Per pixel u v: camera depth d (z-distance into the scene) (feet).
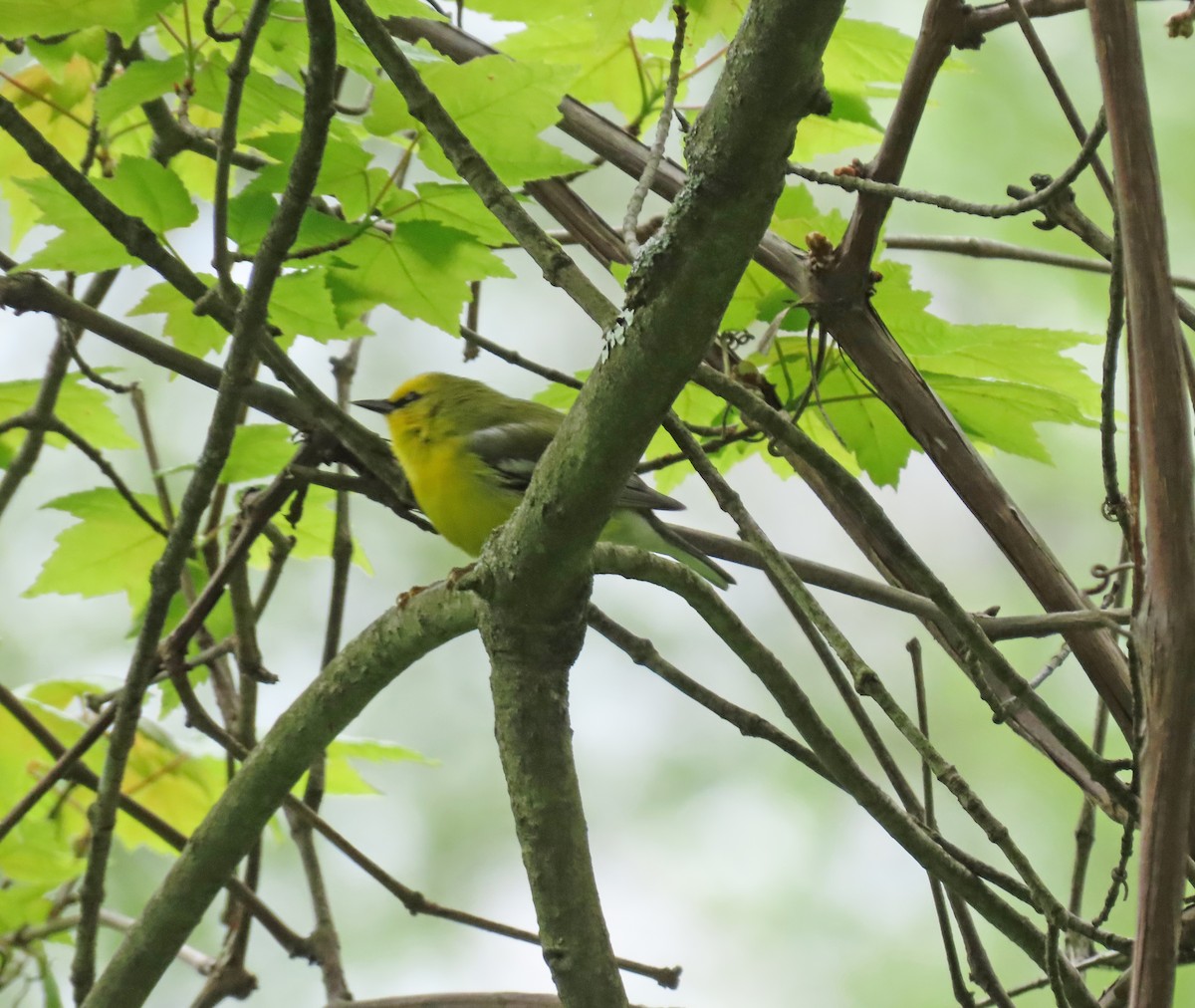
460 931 50.70
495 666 17.90
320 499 29.25
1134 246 15.24
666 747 53.52
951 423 22.34
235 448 26.45
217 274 19.44
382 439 24.43
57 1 19.44
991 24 21.30
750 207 13.17
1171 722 15.02
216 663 29.22
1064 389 24.43
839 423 25.46
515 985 49.49
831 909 48.83
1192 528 15.11
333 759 30.89
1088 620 20.38
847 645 16.81
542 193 26.40
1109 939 18.84
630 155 25.50
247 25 17.19
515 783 18.17
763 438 24.58
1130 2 15.31
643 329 14.11
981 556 55.57
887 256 35.22
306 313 22.52
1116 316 16.38
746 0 23.62
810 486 24.21
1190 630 14.97
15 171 28.45
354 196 21.21
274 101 20.70
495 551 16.96
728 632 18.57
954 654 21.91
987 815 16.29
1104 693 21.21
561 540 16.19
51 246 20.84
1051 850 45.50
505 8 23.86
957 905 20.38
